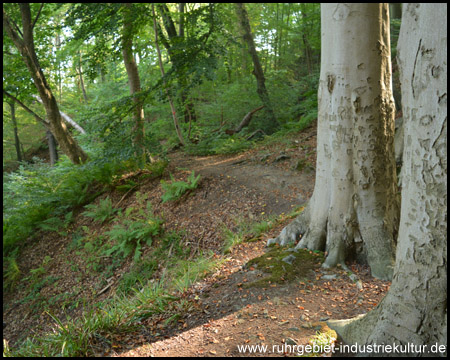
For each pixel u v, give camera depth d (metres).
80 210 11.41
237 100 15.04
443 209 2.49
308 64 19.14
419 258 2.66
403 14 2.66
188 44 10.23
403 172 2.78
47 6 12.95
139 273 7.48
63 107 19.36
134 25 10.80
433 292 2.61
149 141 10.64
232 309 3.98
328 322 3.50
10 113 21.06
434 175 2.50
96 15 10.62
